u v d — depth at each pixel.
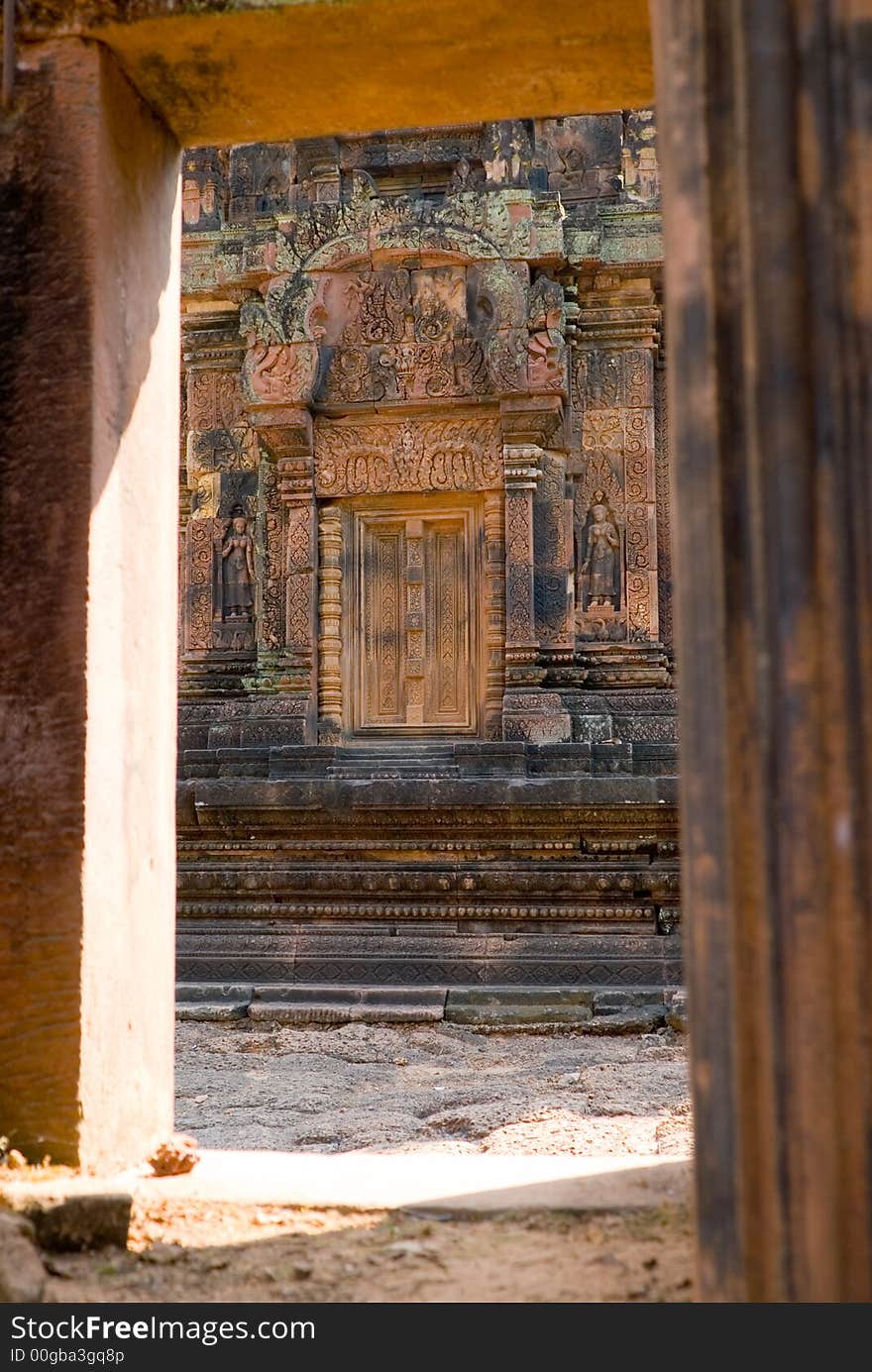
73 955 4.09
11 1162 4.00
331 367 14.78
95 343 4.31
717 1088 2.38
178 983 12.31
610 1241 3.61
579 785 12.48
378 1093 8.36
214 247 15.15
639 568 14.57
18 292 4.34
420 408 14.61
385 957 12.39
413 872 12.68
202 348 15.51
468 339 14.59
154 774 4.80
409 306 14.72
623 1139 6.44
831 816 2.22
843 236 2.30
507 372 14.07
